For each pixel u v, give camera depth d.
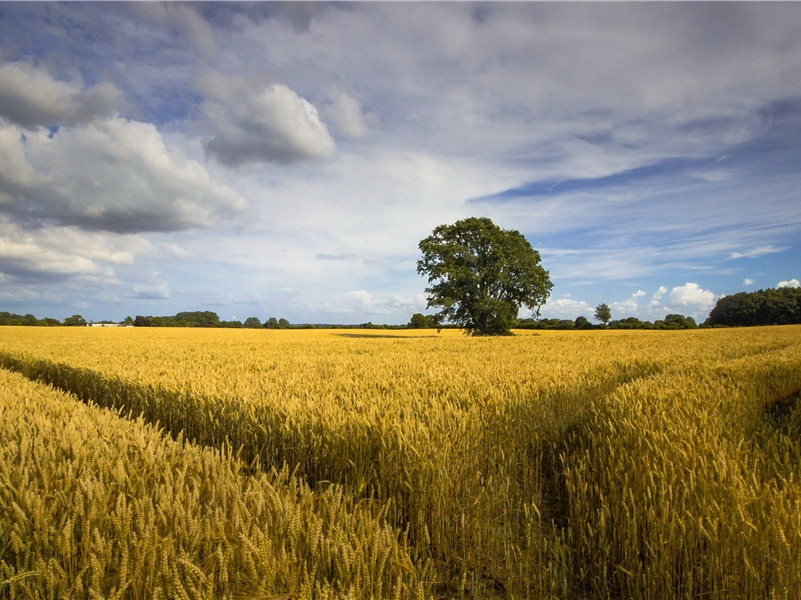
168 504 2.47
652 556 3.01
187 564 1.88
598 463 4.43
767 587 2.70
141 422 5.01
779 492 3.04
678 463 3.52
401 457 4.12
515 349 18.00
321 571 2.29
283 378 8.46
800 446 4.62
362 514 2.78
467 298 49.28
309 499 2.84
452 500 3.97
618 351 16.06
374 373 9.05
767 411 8.05
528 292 49.38
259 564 2.10
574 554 3.60
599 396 7.50
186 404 6.86
